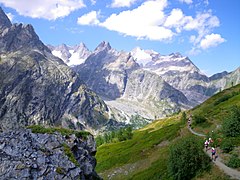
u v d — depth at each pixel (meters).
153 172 87.25
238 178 53.81
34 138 45.38
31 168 40.59
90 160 53.59
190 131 111.56
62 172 42.12
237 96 146.50
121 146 167.38
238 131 72.62
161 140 123.62
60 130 49.94
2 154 41.00
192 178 62.56
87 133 55.06
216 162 62.62
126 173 113.81
